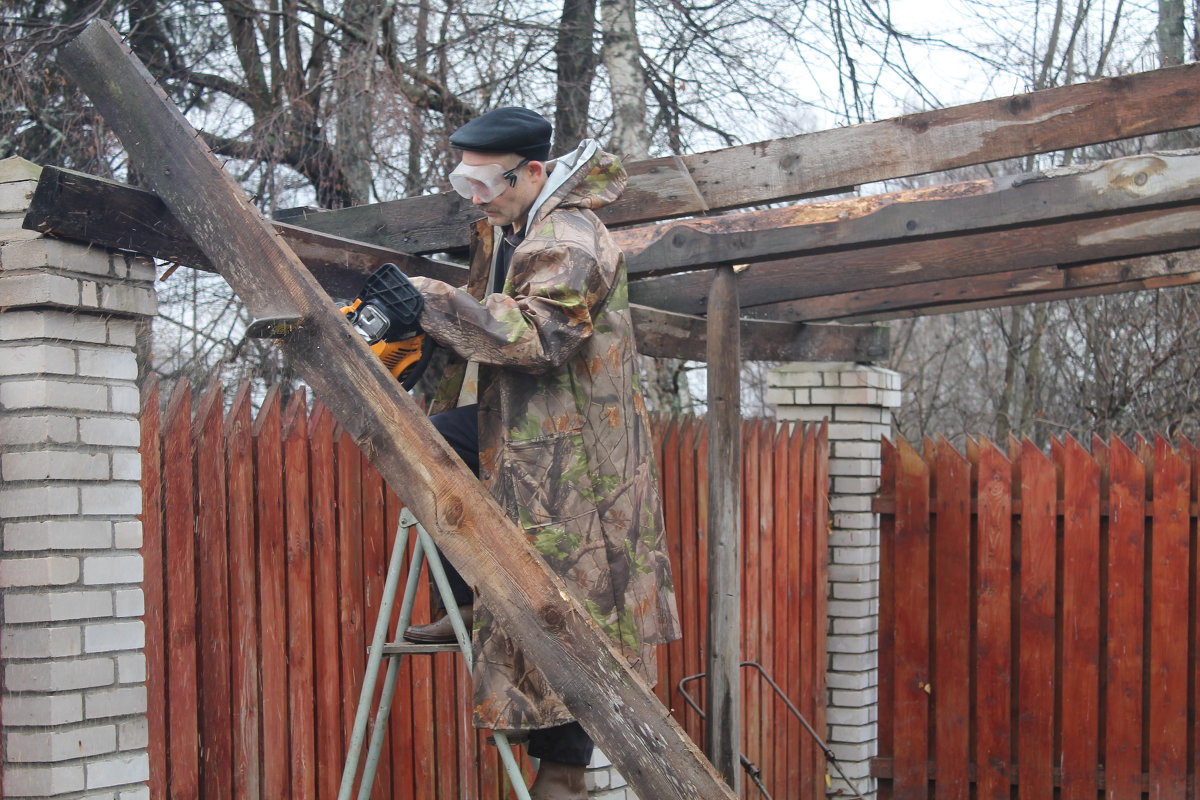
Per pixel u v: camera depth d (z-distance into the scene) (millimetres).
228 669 3850
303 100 8648
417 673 4605
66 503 3268
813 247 4680
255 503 4020
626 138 8930
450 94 9148
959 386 16344
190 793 3686
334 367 2594
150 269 3520
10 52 7953
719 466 5000
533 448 2775
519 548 2502
